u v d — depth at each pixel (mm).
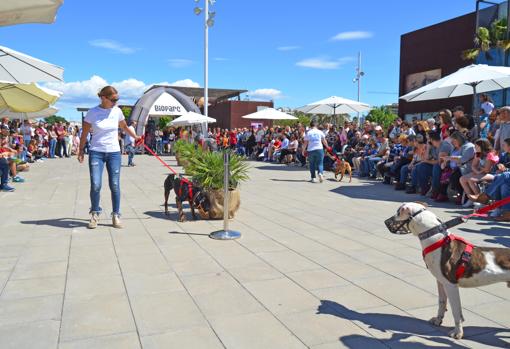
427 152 9812
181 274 4445
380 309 3637
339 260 4973
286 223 6938
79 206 8211
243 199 9406
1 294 3893
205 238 5906
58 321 3367
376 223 6965
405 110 24641
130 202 8742
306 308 3643
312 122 12695
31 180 12297
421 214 3199
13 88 11703
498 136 8453
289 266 4734
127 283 4176
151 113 24625
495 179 7258
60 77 8305
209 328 3266
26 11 4922
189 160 7520
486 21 19578
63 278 4305
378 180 12953
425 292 4012
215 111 41062
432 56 22656
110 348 2967
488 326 3326
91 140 6344
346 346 3014
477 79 8961
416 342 3082
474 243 5625
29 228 6371
